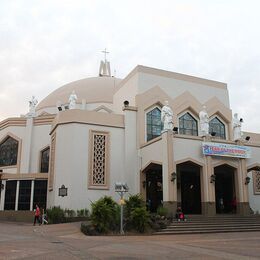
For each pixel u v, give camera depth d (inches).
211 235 714.2
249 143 1110.4
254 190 1284.4
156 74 1219.2
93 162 1064.2
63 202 1011.3
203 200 986.1
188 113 1256.2
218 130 1296.8
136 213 738.8
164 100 1206.9
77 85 1728.6
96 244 533.0
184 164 1028.5
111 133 1116.5
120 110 1310.3
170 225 791.7
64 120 1078.4
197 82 1289.4
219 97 1320.1
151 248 489.4
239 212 1031.0
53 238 625.0
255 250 471.2
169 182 940.0
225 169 1167.0
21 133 1446.9
